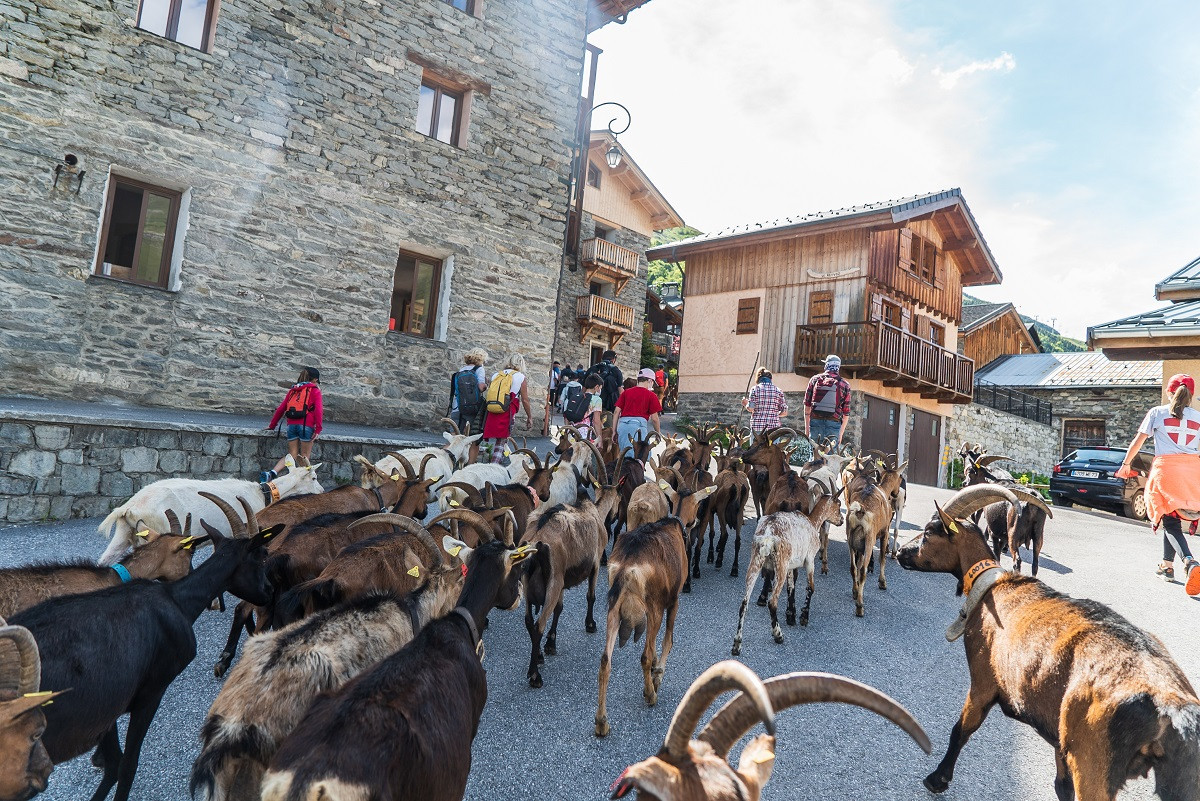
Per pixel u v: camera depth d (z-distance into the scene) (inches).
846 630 249.4
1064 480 633.0
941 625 261.7
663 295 1486.2
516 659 211.6
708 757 79.0
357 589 162.6
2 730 91.8
